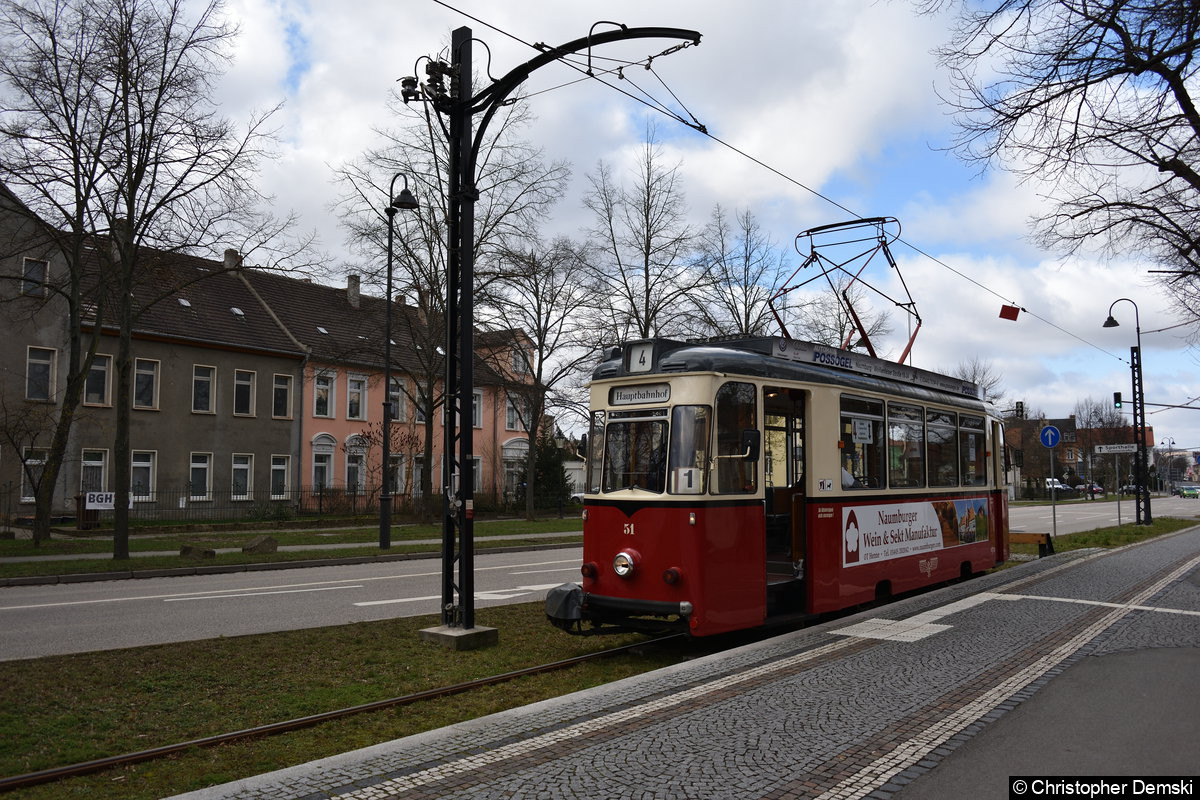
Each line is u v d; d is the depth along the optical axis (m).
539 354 33.56
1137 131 10.12
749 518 9.07
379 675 7.95
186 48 19.47
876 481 11.20
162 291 26.47
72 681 7.44
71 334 22.81
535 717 6.02
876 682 6.90
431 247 29.22
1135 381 34.69
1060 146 10.30
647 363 9.20
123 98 19.17
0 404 25.20
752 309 28.47
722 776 4.81
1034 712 6.07
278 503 36.16
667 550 8.65
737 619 8.81
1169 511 51.81
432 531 28.38
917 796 4.56
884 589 11.27
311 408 39.62
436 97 9.76
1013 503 66.19
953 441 13.62
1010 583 12.71
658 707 6.22
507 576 16.64
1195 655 7.85
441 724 6.54
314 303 43.09
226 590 14.50
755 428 9.29
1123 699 6.41
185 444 34.62
